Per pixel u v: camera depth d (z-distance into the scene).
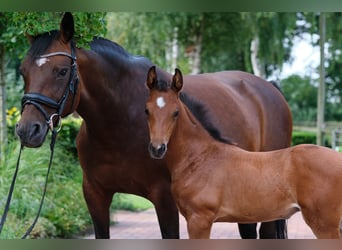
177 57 21.23
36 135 4.00
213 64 24.16
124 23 18.53
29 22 4.38
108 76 4.48
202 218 4.18
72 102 4.27
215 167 4.20
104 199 4.77
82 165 4.77
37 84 4.08
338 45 23.42
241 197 4.06
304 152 3.94
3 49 8.99
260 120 5.73
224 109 5.18
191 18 18.97
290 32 19.91
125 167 4.55
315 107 32.16
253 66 22.91
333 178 3.81
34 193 7.60
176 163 4.32
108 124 4.48
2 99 8.98
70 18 4.21
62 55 4.18
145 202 11.92
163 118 4.01
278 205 3.98
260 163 4.07
